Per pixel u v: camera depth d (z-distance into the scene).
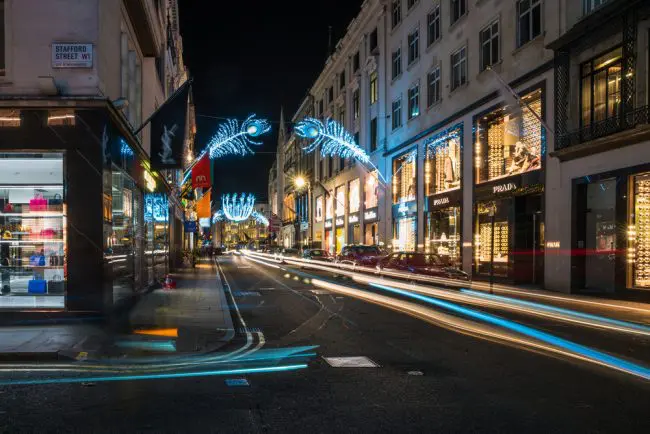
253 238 156.50
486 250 25.81
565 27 20.33
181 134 14.14
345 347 9.43
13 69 11.66
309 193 60.59
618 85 18.08
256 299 17.50
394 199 37.81
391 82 38.78
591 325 12.02
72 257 11.63
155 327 11.02
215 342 9.73
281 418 5.45
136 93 19.45
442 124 29.83
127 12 16.31
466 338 10.30
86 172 11.70
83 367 7.81
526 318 13.09
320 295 18.77
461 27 28.14
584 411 5.73
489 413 5.65
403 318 13.06
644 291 16.62
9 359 8.27
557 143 20.39
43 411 5.65
